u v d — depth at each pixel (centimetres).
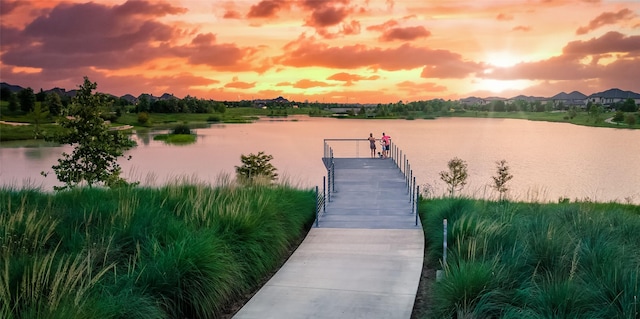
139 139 10712
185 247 699
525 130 15888
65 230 777
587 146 8944
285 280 837
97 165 1739
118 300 561
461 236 888
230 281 738
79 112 1738
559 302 577
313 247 1057
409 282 827
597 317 552
